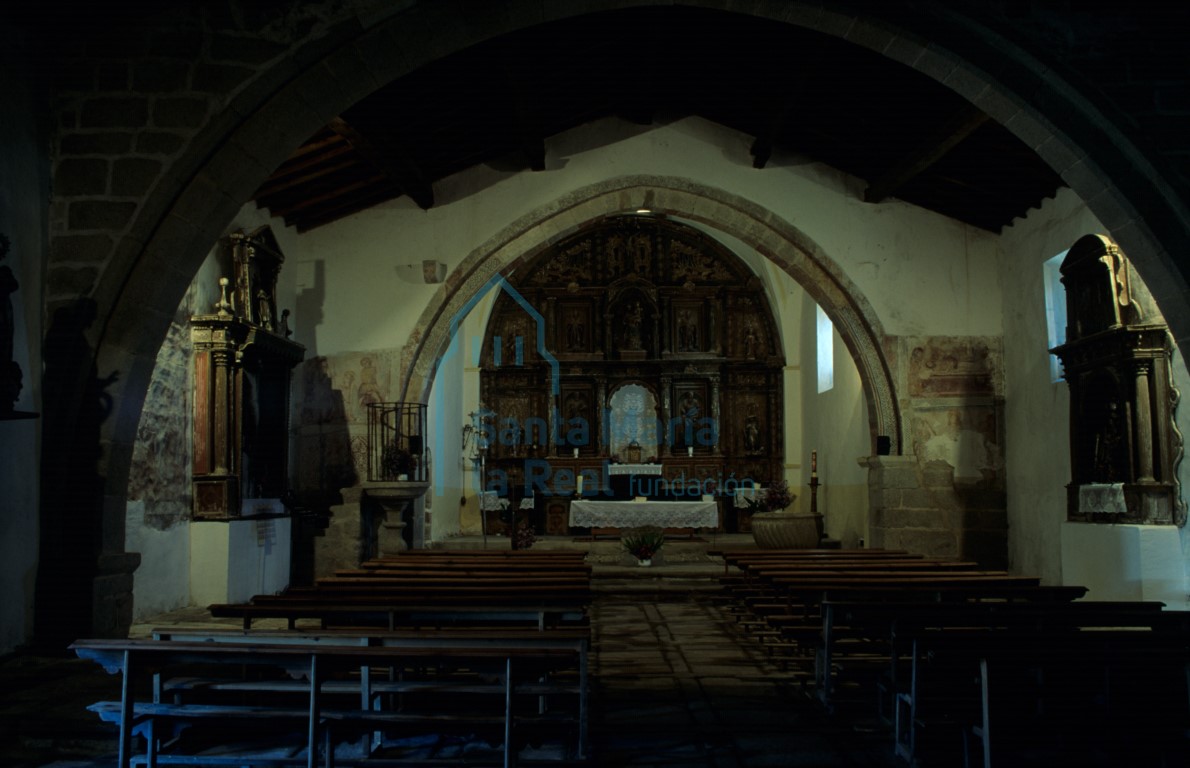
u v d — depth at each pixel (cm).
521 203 1382
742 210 1371
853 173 1365
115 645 457
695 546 1756
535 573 864
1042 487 1223
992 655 471
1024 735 525
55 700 601
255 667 643
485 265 1382
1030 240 1259
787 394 2130
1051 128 750
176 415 1062
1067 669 537
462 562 961
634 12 1020
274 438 1277
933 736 548
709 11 1023
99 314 752
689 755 546
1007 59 748
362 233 1392
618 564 1548
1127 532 955
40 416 695
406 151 1173
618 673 780
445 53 787
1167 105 735
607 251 2195
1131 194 739
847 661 668
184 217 761
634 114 1379
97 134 764
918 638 507
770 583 900
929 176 1252
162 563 1029
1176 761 483
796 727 606
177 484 1063
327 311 1387
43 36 761
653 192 1383
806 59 1005
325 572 1307
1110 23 742
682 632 1005
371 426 1367
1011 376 1321
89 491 742
